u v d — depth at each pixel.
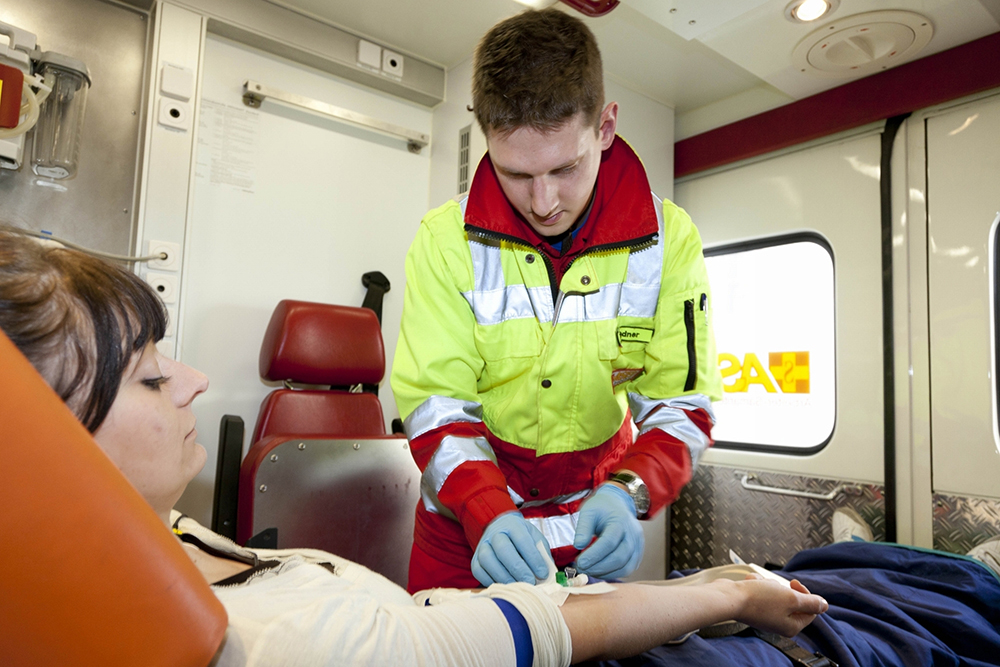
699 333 1.29
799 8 1.86
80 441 0.37
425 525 1.36
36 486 0.34
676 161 3.04
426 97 2.99
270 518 1.72
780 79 2.35
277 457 1.75
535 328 1.25
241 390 2.49
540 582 0.92
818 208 2.51
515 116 0.93
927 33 1.97
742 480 2.66
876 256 2.32
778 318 2.63
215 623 0.40
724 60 2.55
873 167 2.35
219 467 1.70
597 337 1.24
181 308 2.23
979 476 2.03
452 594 1.00
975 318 2.06
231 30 2.44
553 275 1.28
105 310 0.52
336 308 2.25
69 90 2.08
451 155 2.92
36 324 0.48
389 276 2.92
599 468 1.39
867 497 2.29
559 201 1.08
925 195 2.19
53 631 0.34
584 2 2.01
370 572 0.88
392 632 0.54
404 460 1.98
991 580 1.44
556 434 1.29
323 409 2.19
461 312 1.26
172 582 0.38
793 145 2.59
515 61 0.93
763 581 1.09
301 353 2.14
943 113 2.16
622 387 1.45
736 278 2.80
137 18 2.33
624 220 1.23
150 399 0.59
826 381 2.46
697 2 1.82
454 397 1.19
